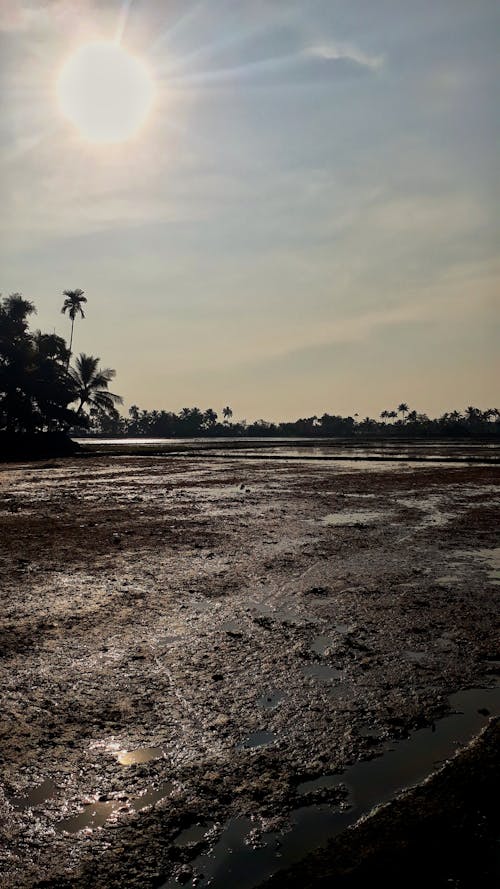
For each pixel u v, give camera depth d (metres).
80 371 73.62
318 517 18.36
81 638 7.98
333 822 4.34
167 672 6.94
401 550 13.45
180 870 3.89
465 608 9.25
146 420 183.00
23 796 4.68
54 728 5.69
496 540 14.60
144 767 5.06
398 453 55.44
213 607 9.30
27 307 60.94
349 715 5.93
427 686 6.57
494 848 3.84
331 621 8.67
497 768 4.74
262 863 3.95
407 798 4.42
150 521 17.61
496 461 43.28
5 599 9.71
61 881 3.82
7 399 60.06
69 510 20.02
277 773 4.96
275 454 54.44
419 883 3.55
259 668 7.05
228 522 17.39
